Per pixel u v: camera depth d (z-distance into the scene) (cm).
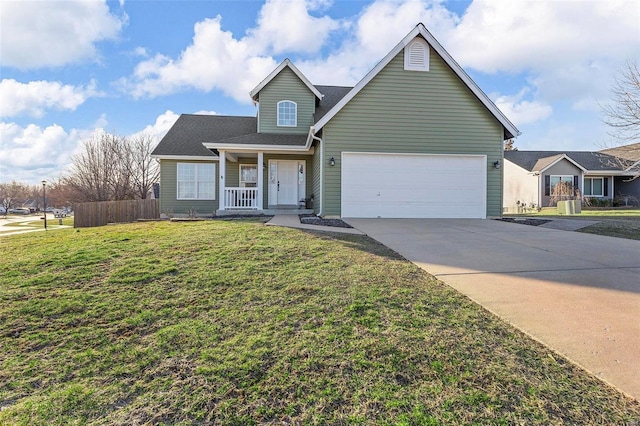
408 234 755
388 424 185
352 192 1104
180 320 316
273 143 1250
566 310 326
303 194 1467
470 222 1002
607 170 2370
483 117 1137
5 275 442
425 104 1116
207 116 1764
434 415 192
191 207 1500
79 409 204
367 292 372
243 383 224
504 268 472
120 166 3042
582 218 1155
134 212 1572
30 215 4869
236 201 1321
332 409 199
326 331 288
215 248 565
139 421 192
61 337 290
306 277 423
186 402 207
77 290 388
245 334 287
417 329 290
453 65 1102
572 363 239
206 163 1512
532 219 1081
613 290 380
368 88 1102
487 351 255
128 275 434
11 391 223
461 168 1136
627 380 219
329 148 1096
